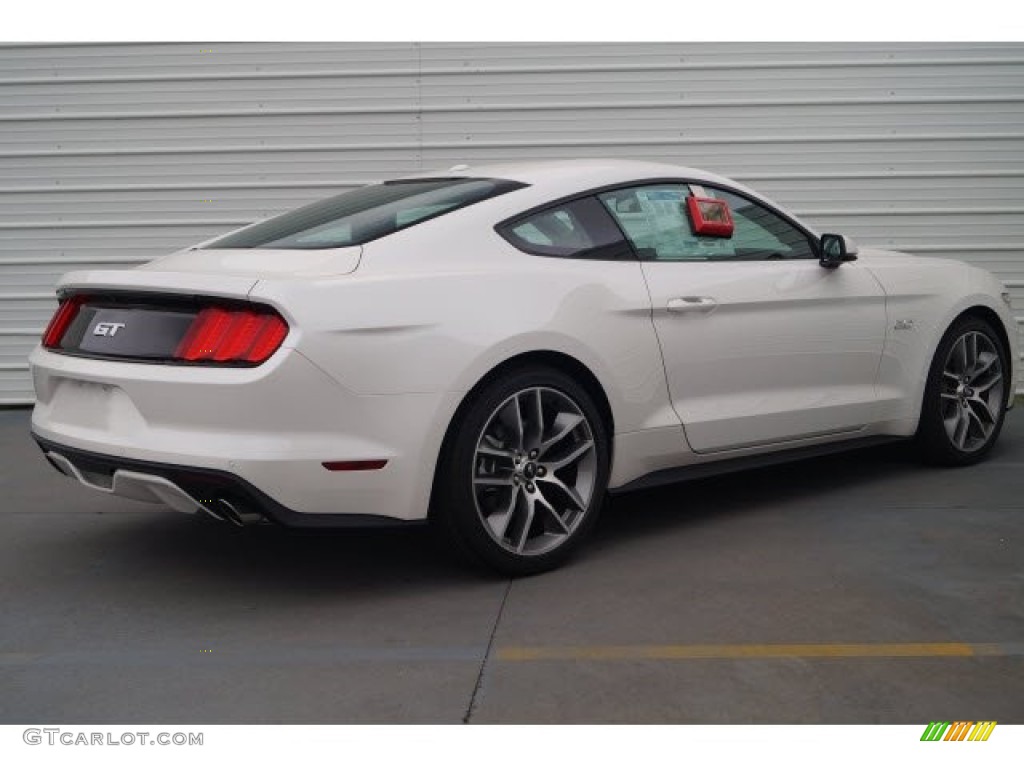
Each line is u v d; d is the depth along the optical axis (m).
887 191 7.26
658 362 4.06
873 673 2.90
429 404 3.44
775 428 4.46
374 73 7.14
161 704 2.80
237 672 3.00
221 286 3.31
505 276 3.68
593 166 4.24
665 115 7.18
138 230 7.26
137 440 3.38
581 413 3.83
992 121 7.20
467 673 2.96
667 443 4.12
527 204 3.91
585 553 4.05
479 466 3.64
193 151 7.20
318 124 7.18
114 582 3.82
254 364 3.24
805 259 4.70
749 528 4.31
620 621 3.32
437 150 7.20
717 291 4.25
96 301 3.71
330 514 3.39
